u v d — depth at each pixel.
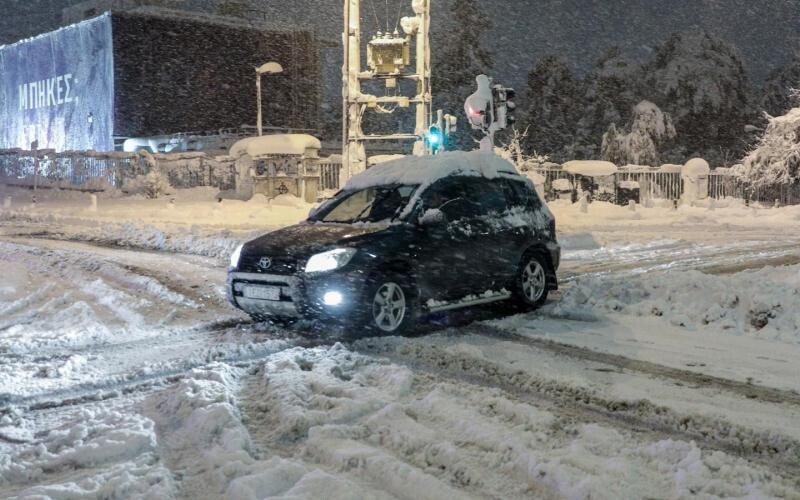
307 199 30.22
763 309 8.29
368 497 4.10
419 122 25.22
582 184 32.91
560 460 4.45
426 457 4.67
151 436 5.02
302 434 5.15
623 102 59.59
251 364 7.05
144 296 10.85
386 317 8.22
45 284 11.74
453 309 9.44
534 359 7.16
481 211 9.27
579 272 13.34
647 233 20.66
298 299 7.93
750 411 5.62
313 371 6.43
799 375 6.60
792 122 33.78
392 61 24.73
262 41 52.28
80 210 27.56
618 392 6.05
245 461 4.59
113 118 46.62
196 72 49.59
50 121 52.62
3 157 37.03
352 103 25.36
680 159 56.31
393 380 6.09
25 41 54.56
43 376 6.72
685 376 6.59
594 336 8.11
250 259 8.39
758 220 25.06
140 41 47.22
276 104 53.25
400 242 8.34
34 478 4.55
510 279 9.41
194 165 34.62
